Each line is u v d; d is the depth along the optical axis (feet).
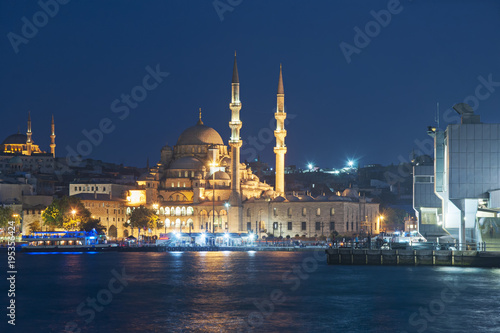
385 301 370.12
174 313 339.57
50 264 646.74
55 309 355.36
